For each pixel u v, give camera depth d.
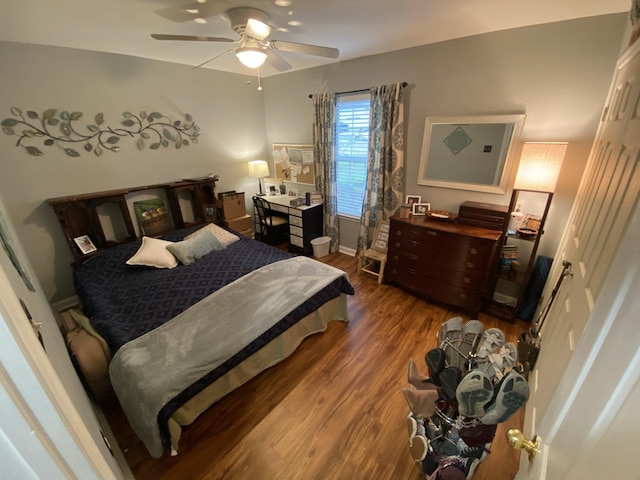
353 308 2.88
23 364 0.37
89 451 0.46
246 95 4.20
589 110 2.06
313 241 3.96
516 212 2.54
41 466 0.40
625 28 1.80
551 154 2.05
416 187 3.16
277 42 1.92
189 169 3.84
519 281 2.48
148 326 1.90
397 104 2.94
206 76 3.73
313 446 1.61
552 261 2.42
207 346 1.73
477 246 2.44
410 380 1.30
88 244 3.00
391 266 3.15
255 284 2.32
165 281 2.43
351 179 3.79
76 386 1.01
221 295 2.19
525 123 2.34
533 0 1.73
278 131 4.41
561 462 0.57
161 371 1.55
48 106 2.69
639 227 0.49
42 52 2.58
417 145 3.02
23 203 2.69
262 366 2.03
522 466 0.95
